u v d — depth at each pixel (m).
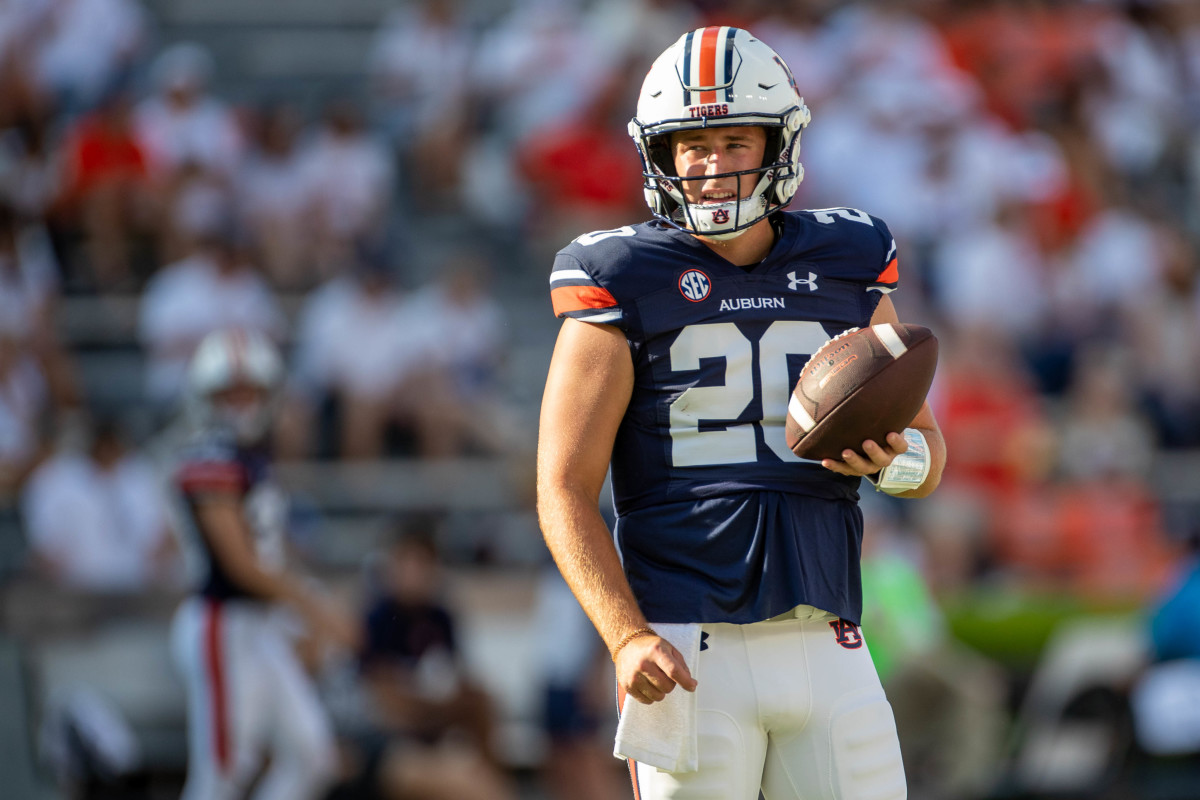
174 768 24.00
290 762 19.83
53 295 32.00
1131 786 23.00
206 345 19.92
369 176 33.72
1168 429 31.11
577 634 22.58
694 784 8.55
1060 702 23.91
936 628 24.17
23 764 22.77
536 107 37.00
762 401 8.70
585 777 22.45
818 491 8.82
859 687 8.80
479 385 30.38
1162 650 22.91
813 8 39.25
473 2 41.91
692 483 8.67
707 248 8.87
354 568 27.58
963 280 32.09
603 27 36.81
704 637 8.64
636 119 8.96
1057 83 38.47
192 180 33.31
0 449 28.48
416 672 22.67
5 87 35.75
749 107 8.58
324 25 42.78
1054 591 25.75
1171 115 40.09
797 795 8.84
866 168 34.78
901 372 8.44
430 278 34.59
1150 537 27.84
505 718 25.36
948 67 37.66
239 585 19.25
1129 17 41.06
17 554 27.86
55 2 36.56
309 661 21.12
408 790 22.12
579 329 8.78
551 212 34.47
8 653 23.36
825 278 8.97
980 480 28.39
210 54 41.75
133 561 26.86
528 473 27.47
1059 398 31.53
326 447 29.50
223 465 19.38
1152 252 33.59
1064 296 32.62
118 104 33.50
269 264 33.12
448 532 28.55
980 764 23.47
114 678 24.44
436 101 36.78
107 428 27.02
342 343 29.47
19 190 34.84
